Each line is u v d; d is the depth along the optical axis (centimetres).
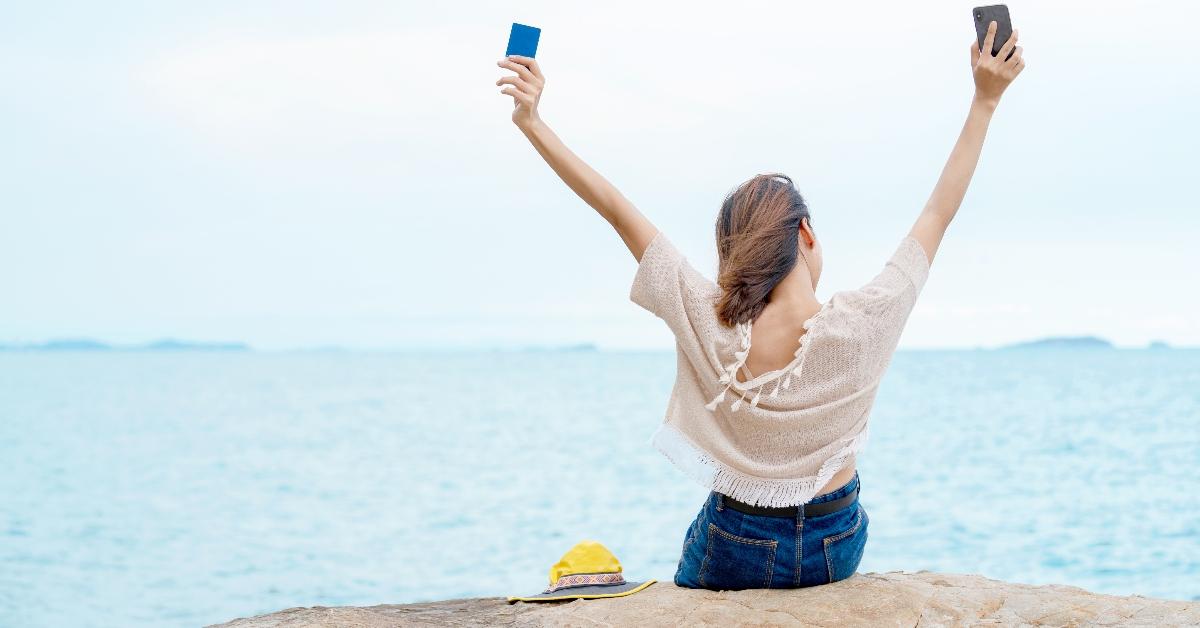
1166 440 3553
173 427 5003
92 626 1308
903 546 1733
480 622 290
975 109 264
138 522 2244
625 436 4284
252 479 3014
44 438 4438
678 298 254
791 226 252
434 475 3041
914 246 257
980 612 275
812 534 270
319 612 296
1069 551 1641
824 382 249
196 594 1509
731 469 260
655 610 276
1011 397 6606
